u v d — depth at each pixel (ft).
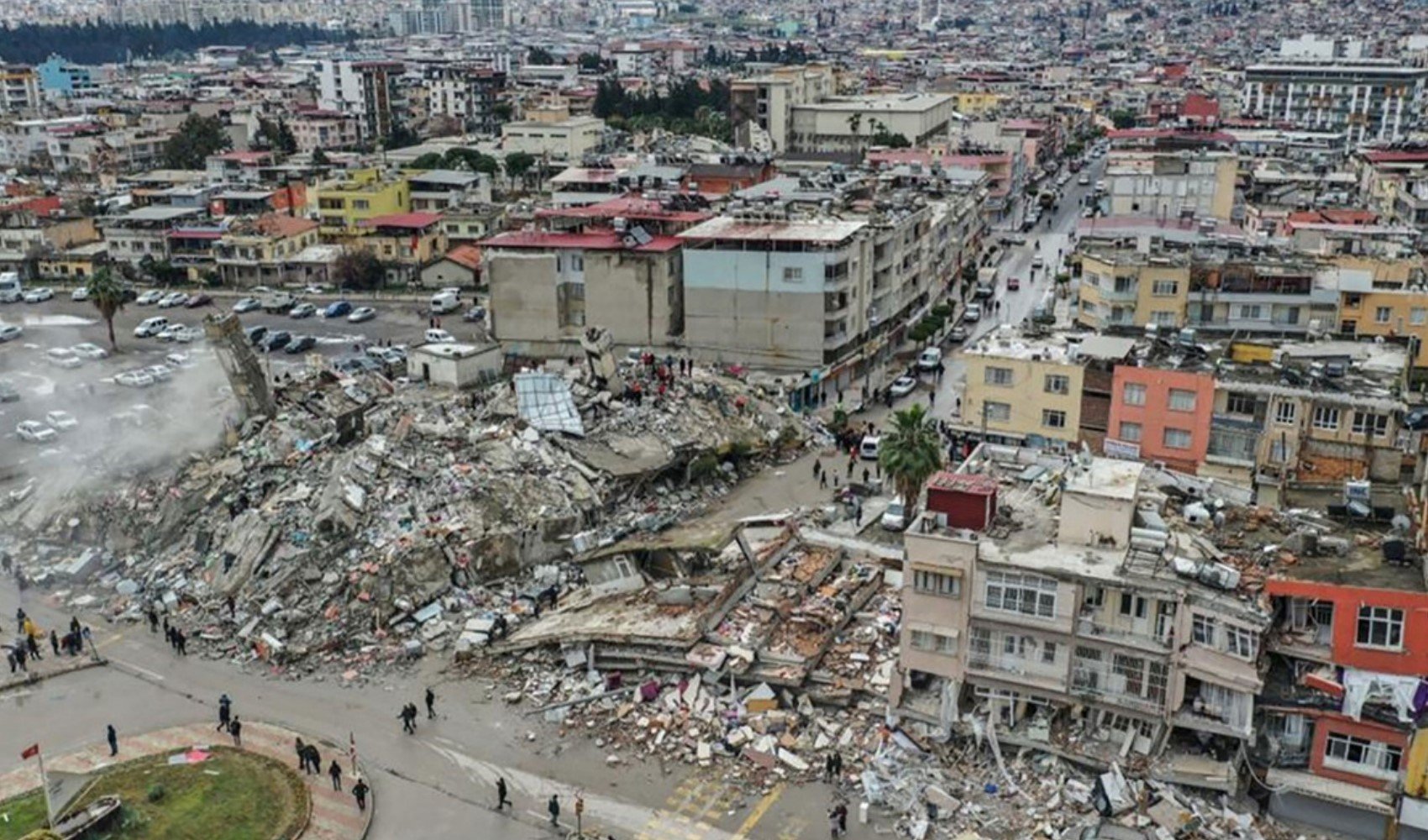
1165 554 178.19
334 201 614.34
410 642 238.27
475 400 325.21
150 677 230.27
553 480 288.51
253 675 230.89
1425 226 506.07
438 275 567.18
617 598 244.63
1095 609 178.19
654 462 303.89
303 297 553.23
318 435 308.19
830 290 389.19
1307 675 169.78
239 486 291.17
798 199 474.49
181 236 582.35
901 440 265.54
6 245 594.65
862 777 189.88
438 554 258.37
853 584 242.37
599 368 332.80
